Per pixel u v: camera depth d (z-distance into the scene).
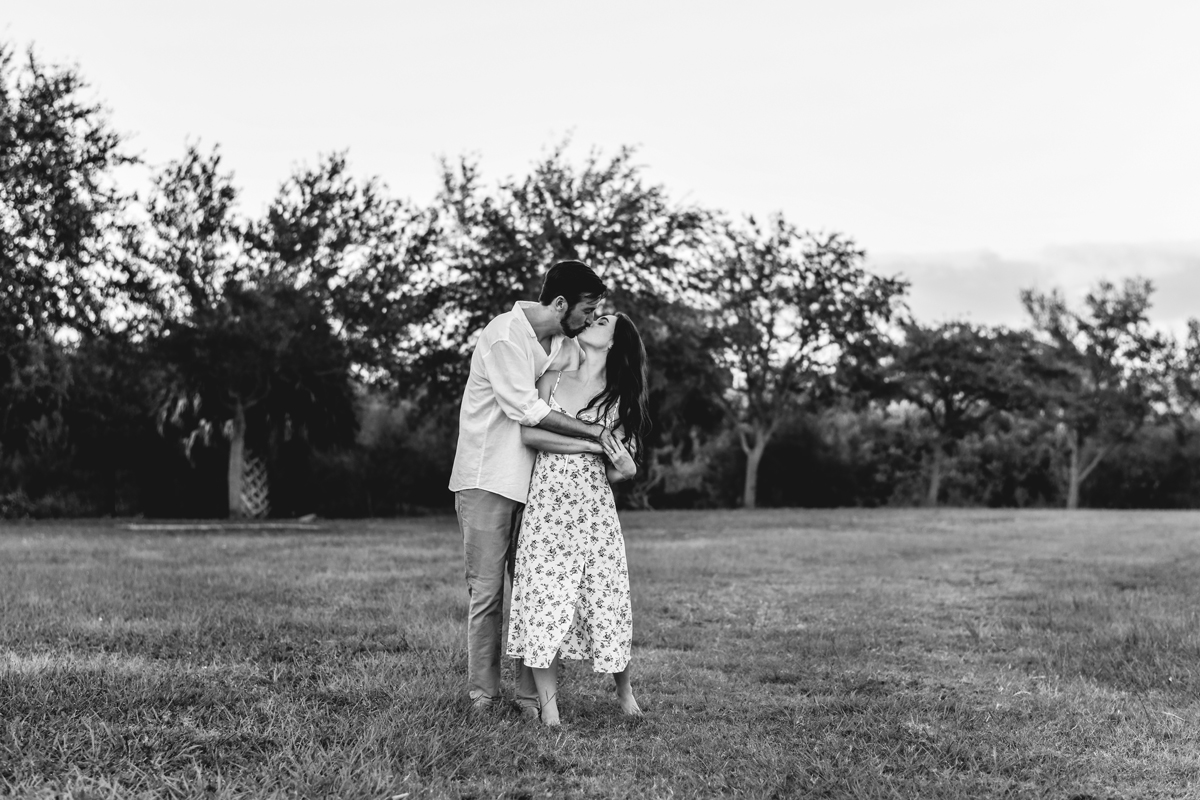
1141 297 47.03
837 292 35.25
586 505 4.64
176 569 10.15
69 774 3.49
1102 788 3.80
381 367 24.17
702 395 32.41
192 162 22.70
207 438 24.98
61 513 26.98
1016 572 11.53
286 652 5.80
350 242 23.86
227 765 3.74
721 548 14.46
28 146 20.59
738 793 3.67
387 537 16.23
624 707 4.74
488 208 23.56
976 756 4.15
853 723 4.59
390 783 3.53
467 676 5.22
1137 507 48.75
